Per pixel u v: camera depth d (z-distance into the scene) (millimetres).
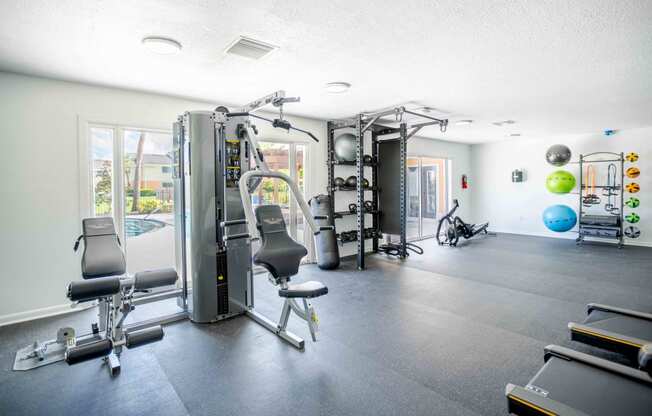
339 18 2383
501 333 3031
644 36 2689
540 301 3836
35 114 3490
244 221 3295
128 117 4027
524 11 2299
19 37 2617
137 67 3291
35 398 2178
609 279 4676
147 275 2848
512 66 3359
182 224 3492
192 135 3273
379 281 4691
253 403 2104
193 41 2729
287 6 2213
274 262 2770
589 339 2514
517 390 1732
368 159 6215
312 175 5836
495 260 5910
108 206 4090
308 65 3293
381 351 2727
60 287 3641
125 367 2529
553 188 7578
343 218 6266
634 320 2811
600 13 2324
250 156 3535
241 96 4355
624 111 5387
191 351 2764
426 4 2205
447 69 3432
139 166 4430
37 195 3512
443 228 9297
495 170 9188
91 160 3855
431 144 8383
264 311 3654
